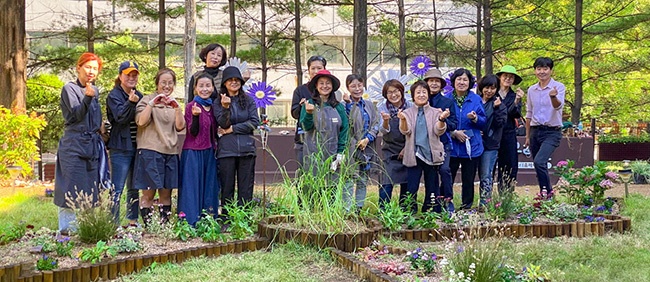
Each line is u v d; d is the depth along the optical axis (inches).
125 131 248.5
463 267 182.7
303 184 245.3
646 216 309.6
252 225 250.4
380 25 796.6
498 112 304.3
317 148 259.9
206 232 234.5
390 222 253.9
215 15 993.5
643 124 951.6
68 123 237.6
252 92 281.3
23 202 351.3
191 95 278.2
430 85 297.0
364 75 578.6
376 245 223.6
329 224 231.0
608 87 855.1
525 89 822.5
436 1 973.2
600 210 300.5
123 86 249.3
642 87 853.8
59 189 238.2
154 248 222.7
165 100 242.2
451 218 270.1
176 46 832.3
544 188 326.0
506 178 312.7
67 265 199.8
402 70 743.7
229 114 251.3
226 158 254.4
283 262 212.4
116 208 245.6
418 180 290.7
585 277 202.7
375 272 191.5
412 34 807.1
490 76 308.2
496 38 765.9
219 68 281.6
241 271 205.2
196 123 249.4
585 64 749.9
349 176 255.6
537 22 693.9
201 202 253.8
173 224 242.8
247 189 259.3
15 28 510.9
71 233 236.8
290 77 1055.6
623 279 202.4
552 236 266.2
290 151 457.4
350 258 208.1
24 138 407.8
